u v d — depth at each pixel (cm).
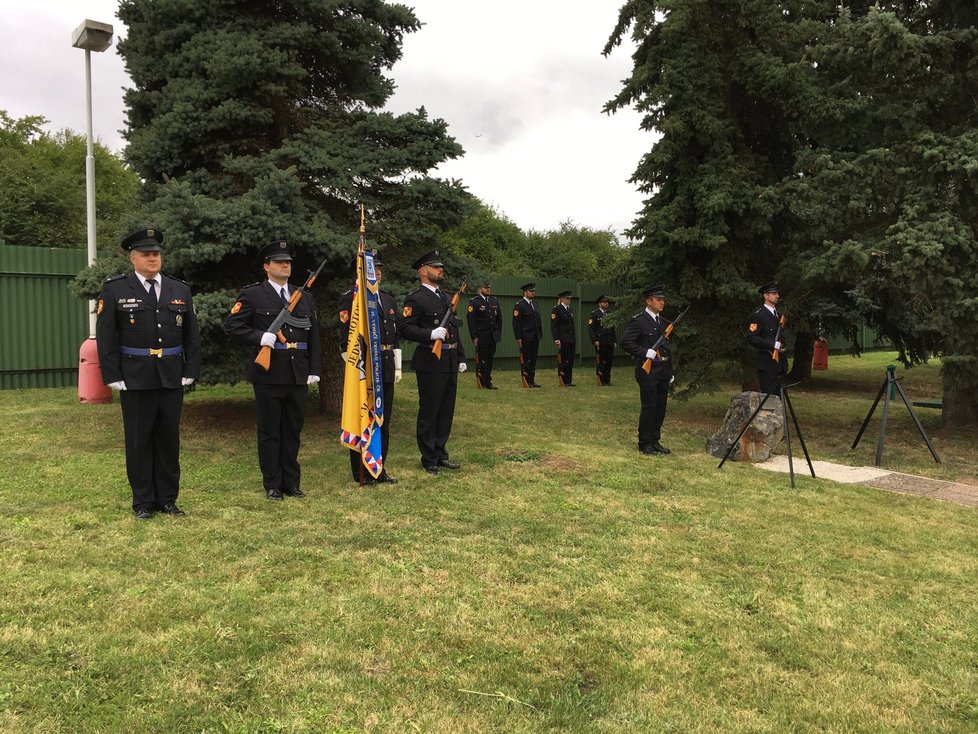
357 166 796
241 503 548
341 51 841
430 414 675
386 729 269
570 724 277
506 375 1659
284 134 843
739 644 350
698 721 283
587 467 711
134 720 265
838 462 779
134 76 845
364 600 381
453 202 851
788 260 955
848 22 852
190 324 527
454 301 702
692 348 992
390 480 636
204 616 352
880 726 283
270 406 564
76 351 1191
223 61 758
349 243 772
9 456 665
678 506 585
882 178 834
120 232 756
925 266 764
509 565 439
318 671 307
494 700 292
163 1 799
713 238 916
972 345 807
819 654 342
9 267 1126
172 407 513
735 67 967
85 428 805
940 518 568
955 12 875
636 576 429
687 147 981
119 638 323
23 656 304
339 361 918
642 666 324
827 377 1716
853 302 1337
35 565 401
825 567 454
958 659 342
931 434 944
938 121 880
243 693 288
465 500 583
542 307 1806
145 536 461
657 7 950
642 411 793
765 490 645
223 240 713
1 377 1131
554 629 358
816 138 946
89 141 1079
